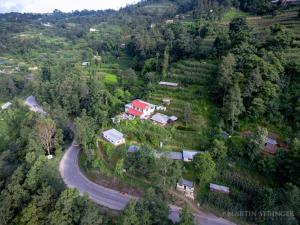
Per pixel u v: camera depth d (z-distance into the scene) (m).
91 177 59.75
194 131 67.06
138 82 103.19
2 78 133.75
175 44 107.62
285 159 52.09
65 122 86.00
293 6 116.75
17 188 48.41
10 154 67.31
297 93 65.19
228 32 98.56
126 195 53.53
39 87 112.62
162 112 76.56
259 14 126.12
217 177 56.31
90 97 92.56
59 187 49.53
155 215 40.28
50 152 72.69
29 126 82.31
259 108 64.31
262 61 69.88
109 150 62.19
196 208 49.97
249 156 57.28
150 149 57.41
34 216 42.94
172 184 52.50
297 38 84.19
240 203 50.53
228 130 65.25
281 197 46.44
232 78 70.38
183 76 87.62
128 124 71.69
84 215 40.34
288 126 62.12
